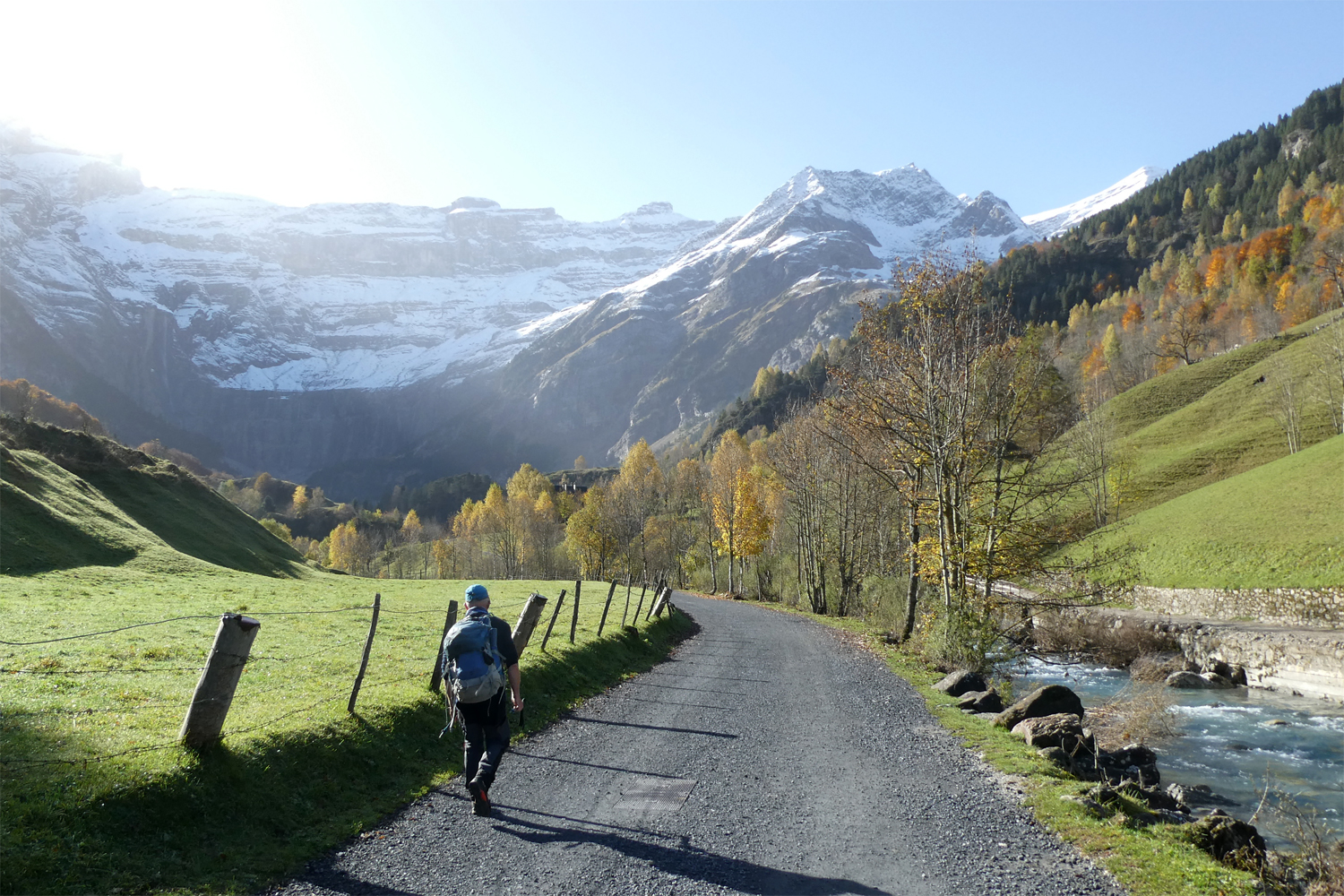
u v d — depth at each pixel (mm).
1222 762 16562
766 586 65438
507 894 6016
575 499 153750
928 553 23719
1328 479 43969
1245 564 39219
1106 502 56625
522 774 9508
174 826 6578
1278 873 7629
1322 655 26219
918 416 23281
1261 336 108500
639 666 19797
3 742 7469
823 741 11875
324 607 26531
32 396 150125
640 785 9203
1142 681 26406
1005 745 11656
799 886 6309
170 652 14016
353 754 8930
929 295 23438
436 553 112000
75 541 35906
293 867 6426
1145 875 6648
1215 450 69562
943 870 6723
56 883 5441
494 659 8008
